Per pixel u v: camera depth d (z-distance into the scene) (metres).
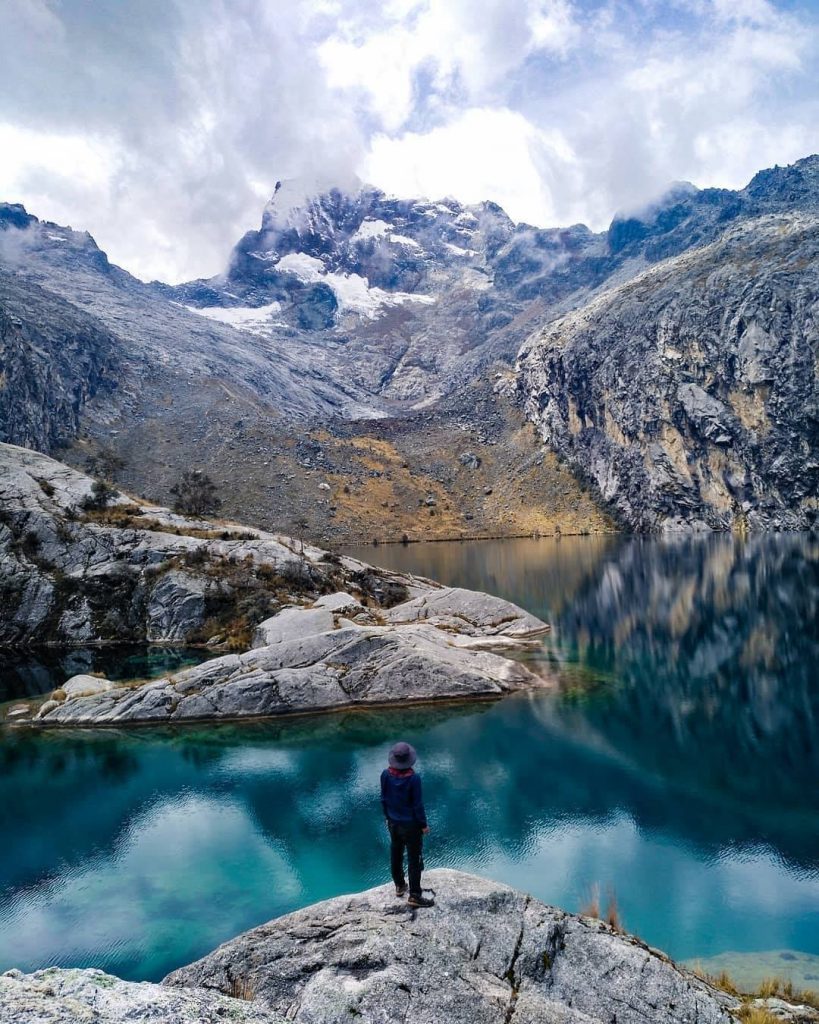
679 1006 10.18
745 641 56.84
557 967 10.41
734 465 190.75
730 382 192.25
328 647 45.22
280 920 11.59
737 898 21.12
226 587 62.44
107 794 30.39
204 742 36.66
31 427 194.38
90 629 60.41
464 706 41.66
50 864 24.47
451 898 11.53
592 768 31.89
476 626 61.19
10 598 61.28
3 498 67.56
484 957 10.28
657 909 20.58
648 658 52.12
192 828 27.02
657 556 129.38
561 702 42.06
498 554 148.12
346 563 74.31
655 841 24.92
